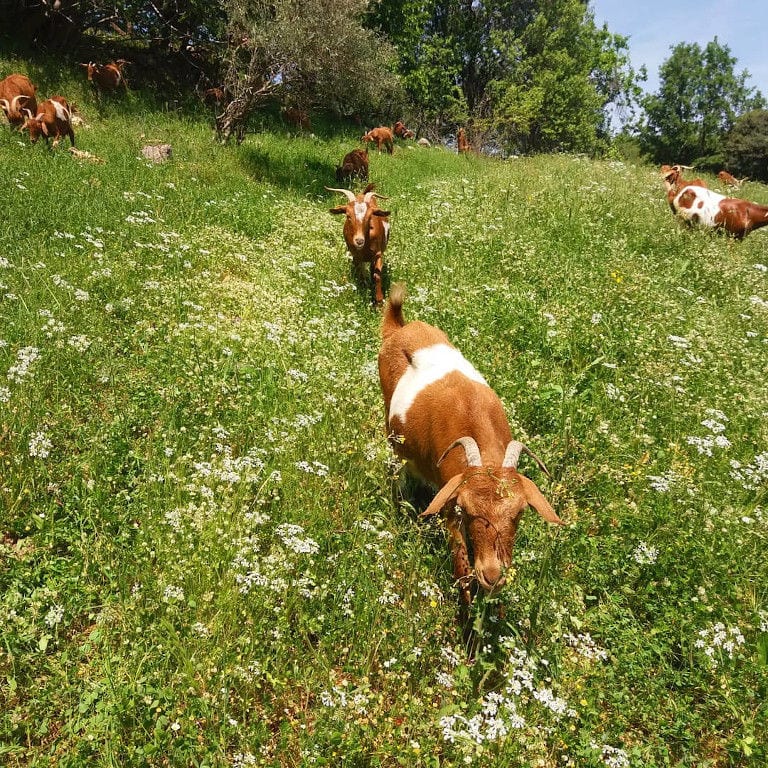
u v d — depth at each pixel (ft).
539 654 6.00
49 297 10.18
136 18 33.14
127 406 8.34
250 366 9.55
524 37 63.72
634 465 8.64
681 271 14.88
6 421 7.57
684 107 110.42
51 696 5.24
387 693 5.75
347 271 14.70
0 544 6.54
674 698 6.07
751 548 7.42
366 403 9.17
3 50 26.45
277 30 23.50
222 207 16.89
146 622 5.84
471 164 36.68
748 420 9.75
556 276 13.71
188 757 4.93
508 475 6.06
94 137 22.07
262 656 5.71
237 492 7.16
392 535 6.88
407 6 49.11
